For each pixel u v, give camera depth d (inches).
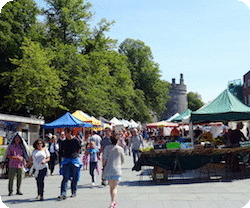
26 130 820.6
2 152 542.0
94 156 408.8
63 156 330.6
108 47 1605.6
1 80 1111.0
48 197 339.9
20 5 1232.2
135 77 2303.2
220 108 480.4
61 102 1253.1
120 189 375.6
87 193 354.9
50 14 1347.2
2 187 415.8
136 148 571.8
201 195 323.0
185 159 431.8
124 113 1819.6
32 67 1087.0
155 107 2394.2
